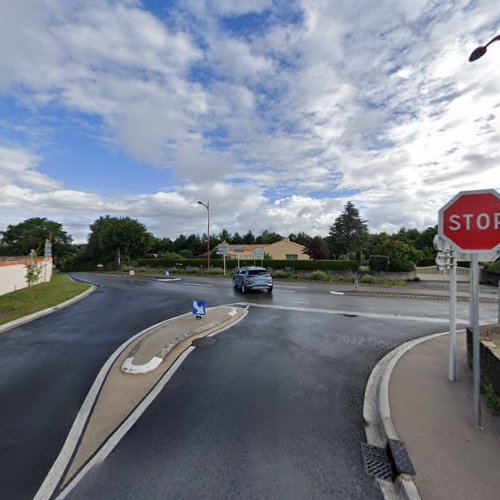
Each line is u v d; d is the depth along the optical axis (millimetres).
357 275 26422
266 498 2686
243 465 3117
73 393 4867
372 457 3240
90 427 3893
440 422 3693
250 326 9094
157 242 81875
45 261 28406
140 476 2986
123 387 5047
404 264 26438
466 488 2678
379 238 53000
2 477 3020
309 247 49969
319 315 10664
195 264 44594
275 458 3221
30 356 6691
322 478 2926
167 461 3197
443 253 4898
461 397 4324
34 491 2832
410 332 8320
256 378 5316
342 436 3623
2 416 4203
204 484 2861
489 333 5238
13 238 72938
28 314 11203
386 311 11367
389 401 4215
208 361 6176
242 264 39000
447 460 3021
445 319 9945
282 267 35781
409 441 3332
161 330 8359
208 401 4504
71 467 3152
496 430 3512
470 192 3646
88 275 41438
